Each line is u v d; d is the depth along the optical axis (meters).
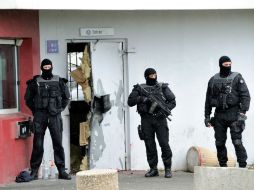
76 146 15.05
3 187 12.85
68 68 14.77
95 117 14.75
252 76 15.63
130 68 15.02
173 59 15.25
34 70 14.21
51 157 14.39
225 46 15.49
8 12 13.53
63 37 14.55
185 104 15.34
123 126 15.09
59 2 13.57
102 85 14.72
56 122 13.44
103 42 14.80
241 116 12.92
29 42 14.16
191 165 14.93
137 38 15.04
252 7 14.87
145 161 15.20
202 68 15.41
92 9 13.99
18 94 14.22
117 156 15.05
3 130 13.31
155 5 14.34
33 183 13.34
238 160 13.09
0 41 13.68
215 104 13.05
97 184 9.35
